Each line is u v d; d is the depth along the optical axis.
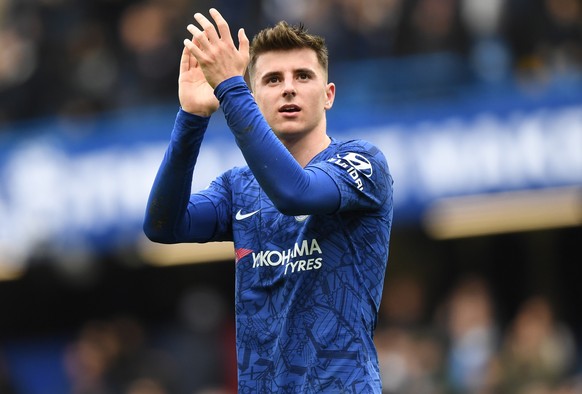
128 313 45.88
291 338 14.58
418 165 37.22
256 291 14.97
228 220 15.64
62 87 42.38
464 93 37.50
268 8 42.00
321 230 14.72
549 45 38.53
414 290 39.12
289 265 14.76
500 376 35.34
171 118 40.12
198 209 15.47
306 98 14.85
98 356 39.75
